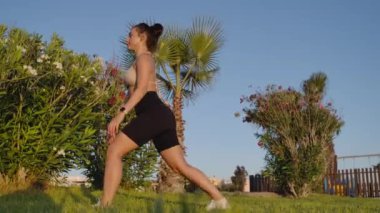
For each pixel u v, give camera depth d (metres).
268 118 14.72
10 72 7.91
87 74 8.96
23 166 8.49
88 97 9.32
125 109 4.71
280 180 14.58
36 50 8.55
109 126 4.72
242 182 22.95
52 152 8.59
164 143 4.85
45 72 8.50
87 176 10.88
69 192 7.98
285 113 14.55
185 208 3.50
